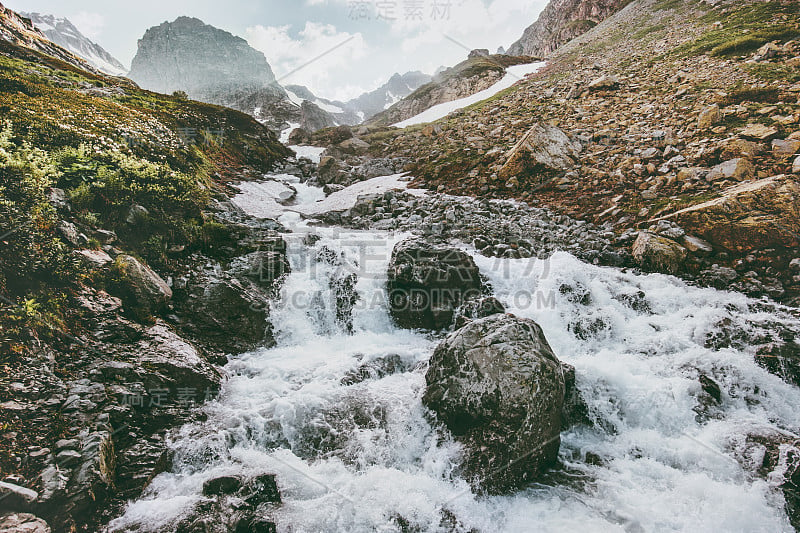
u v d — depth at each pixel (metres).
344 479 6.81
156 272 10.45
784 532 5.97
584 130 22.88
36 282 7.87
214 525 5.71
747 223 12.32
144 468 6.54
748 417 8.19
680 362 9.34
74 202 9.92
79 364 7.30
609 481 6.92
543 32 78.50
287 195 24.05
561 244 14.43
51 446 5.91
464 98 50.38
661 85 25.66
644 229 13.86
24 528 4.82
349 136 42.91
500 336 7.27
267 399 8.34
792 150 14.47
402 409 7.99
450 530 6.07
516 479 6.68
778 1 31.22
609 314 11.02
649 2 50.78
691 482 6.81
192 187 13.65
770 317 10.18
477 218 16.78
